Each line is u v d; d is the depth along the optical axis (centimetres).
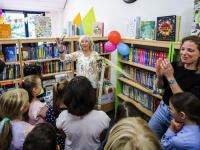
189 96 115
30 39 264
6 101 119
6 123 116
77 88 117
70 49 312
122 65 307
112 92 336
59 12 627
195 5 170
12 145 115
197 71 146
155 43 216
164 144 121
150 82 251
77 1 486
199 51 142
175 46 190
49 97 239
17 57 284
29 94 161
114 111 347
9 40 248
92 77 261
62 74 342
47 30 290
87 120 122
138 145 57
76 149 124
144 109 266
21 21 398
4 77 268
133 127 65
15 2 538
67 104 121
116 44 276
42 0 557
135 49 275
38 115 158
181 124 118
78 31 342
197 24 170
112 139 62
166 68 147
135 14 289
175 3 224
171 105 120
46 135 93
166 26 205
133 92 294
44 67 299
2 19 452
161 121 175
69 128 122
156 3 250
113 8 338
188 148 110
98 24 319
